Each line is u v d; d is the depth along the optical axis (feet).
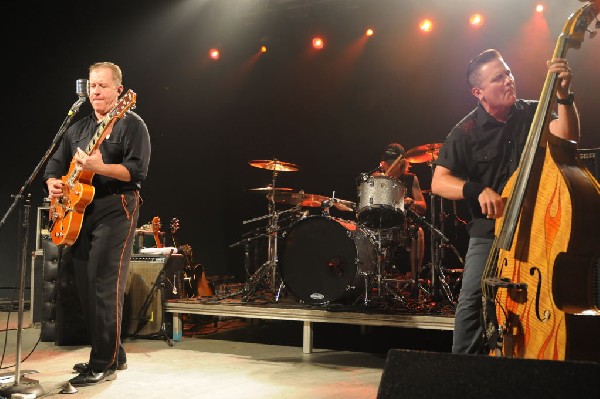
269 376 11.25
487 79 7.63
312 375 11.35
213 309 15.01
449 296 15.11
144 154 10.52
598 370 3.92
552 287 5.72
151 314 15.65
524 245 6.05
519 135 7.80
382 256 15.48
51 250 15.29
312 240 14.80
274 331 17.43
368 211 14.96
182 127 26.50
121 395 9.71
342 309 13.71
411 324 12.92
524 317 5.97
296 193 18.51
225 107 27.04
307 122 26.07
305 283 14.79
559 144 6.13
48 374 11.34
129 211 10.53
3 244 23.89
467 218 22.88
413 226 16.57
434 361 4.37
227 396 9.72
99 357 10.39
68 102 24.50
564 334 5.56
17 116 24.20
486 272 6.59
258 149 26.78
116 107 9.88
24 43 24.20
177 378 11.01
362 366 12.27
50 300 15.14
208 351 13.92
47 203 18.13
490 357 4.25
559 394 3.98
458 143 8.04
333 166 25.75
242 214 27.04
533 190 6.05
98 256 10.25
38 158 24.30
